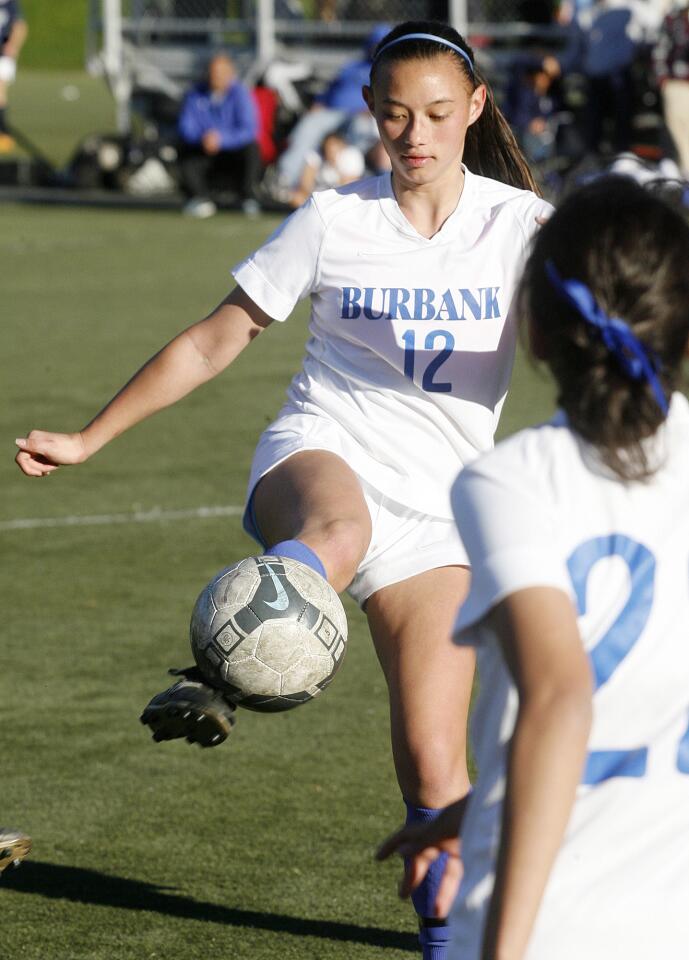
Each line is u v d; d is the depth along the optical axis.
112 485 27.45
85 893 13.11
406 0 75.50
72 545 23.89
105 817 14.68
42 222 65.38
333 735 16.88
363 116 66.75
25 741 16.52
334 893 13.11
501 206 12.30
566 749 6.04
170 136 76.12
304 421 12.31
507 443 6.89
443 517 12.05
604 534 6.66
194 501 26.42
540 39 73.50
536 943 6.48
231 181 68.56
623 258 6.57
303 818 14.66
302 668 9.79
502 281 12.18
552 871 6.54
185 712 9.52
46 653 19.20
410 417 12.23
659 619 6.68
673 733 6.66
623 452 6.60
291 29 76.81
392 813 14.77
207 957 11.95
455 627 6.61
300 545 10.43
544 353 6.86
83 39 151.00
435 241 12.14
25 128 95.25
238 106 67.12
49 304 46.94
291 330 44.41
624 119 62.75
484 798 6.84
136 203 71.38
